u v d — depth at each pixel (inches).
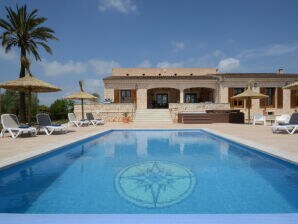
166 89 1107.3
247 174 202.2
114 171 213.8
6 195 155.8
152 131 553.6
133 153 297.0
